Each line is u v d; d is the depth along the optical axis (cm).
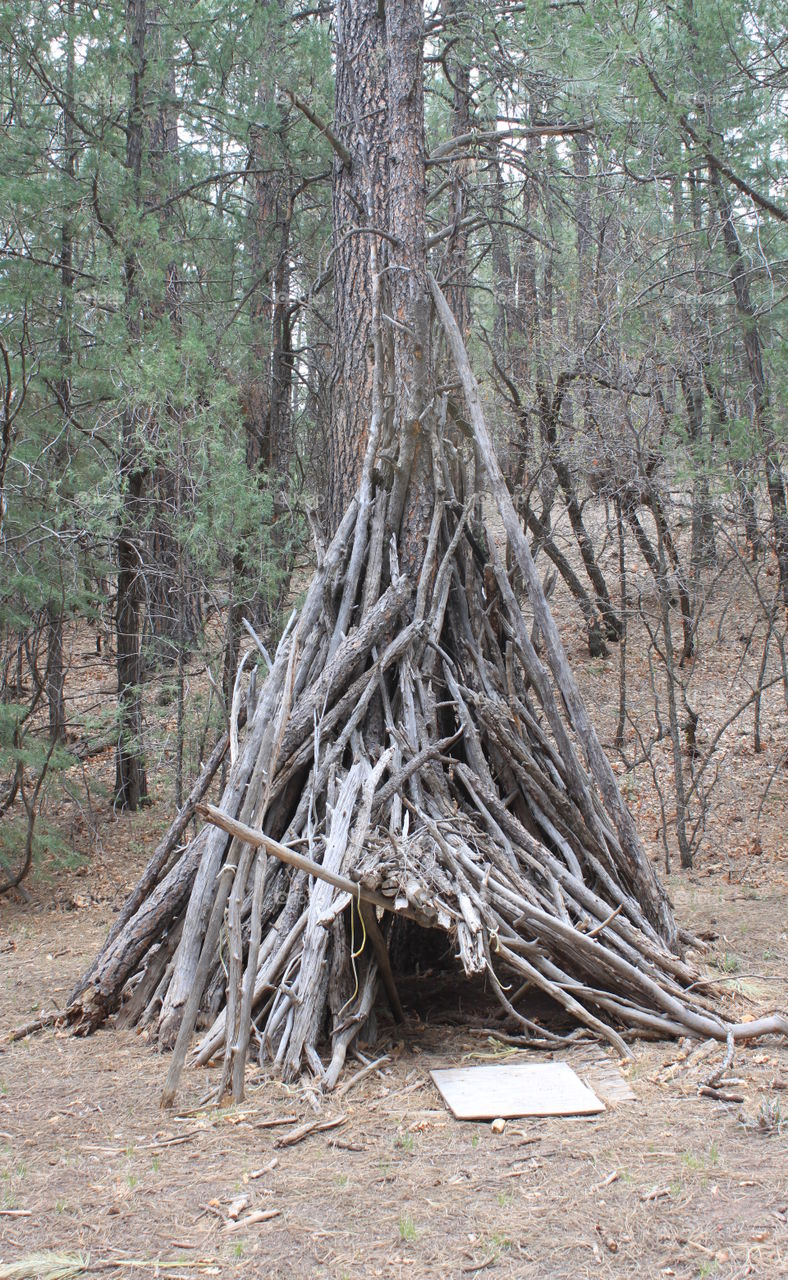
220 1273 289
